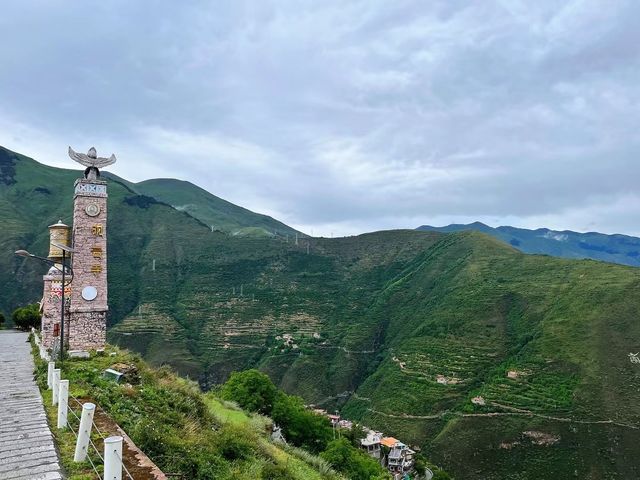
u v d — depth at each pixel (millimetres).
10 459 10523
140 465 10109
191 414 18391
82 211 28484
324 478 21656
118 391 17406
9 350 32469
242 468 14508
